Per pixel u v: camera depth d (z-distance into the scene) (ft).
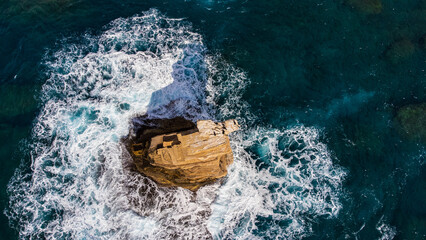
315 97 66.18
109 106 62.39
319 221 56.80
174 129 60.64
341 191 58.90
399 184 60.18
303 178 59.57
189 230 55.72
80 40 67.82
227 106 64.54
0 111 59.47
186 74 66.13
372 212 57.72
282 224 56.44
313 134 63.05
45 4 69.56
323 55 70.03
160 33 69.77
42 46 66.33
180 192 57.67
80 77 64.23
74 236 52.75
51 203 53.98
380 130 64.18
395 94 67.87
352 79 68.28
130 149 59.72
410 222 57.11
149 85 64.49
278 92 66.13
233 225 56.39
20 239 50.83
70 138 58.85
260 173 59.88
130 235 54.29
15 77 62.75
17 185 54.29
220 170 56.34
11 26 67.62
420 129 64.13
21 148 57.00
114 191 56.39
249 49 69.46
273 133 62.95
